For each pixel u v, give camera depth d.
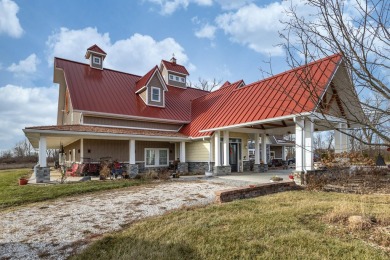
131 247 4.62
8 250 4.70
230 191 8.16
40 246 4.85
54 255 4.47
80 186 11.05
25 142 56.62
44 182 12.82
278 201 7.54
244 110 15.41
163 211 7.11
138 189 10.63
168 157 20.16
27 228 5.86
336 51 3.75
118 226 5.91
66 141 19.72
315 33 3.89
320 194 8.74
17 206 8.18
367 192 9.26
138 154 18.59
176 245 4.54
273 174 17.25
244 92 17.58
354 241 4.38
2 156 49.78
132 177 15.20
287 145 33.28
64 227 5.88
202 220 5.82
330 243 4.32
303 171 10.98
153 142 19.42
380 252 3.94
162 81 21.27
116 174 14.84
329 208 6.41
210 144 17.97
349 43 3.40
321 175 11.33
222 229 5.17
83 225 6.00
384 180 11.73
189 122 21.02
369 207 6.28
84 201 8.52
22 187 11.19
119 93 20.23
